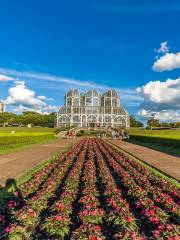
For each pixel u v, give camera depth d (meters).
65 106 181.00
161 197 16.47
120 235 10.88
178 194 17.73
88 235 10.76
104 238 11.20
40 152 47.44
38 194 16.52
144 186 20.00
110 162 32.81
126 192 19.91
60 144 71.56
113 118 179.62
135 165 30.69
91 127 165.00
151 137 75.88
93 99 180.75
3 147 52.00
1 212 14.44
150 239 11.51
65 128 153.62
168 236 10.72
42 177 22.94
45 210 15.41
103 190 20.39
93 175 23.56
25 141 67.12
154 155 43.94
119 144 73.50
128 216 12.85
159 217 13.20
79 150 50.84
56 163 31.47
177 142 55.72
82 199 15.67
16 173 26.48
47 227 12.09
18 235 11.24
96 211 13.38
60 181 22.30
